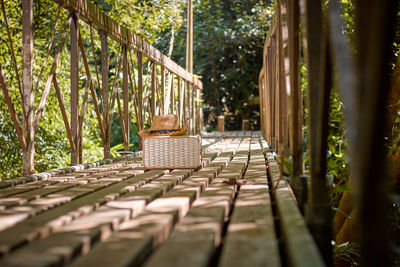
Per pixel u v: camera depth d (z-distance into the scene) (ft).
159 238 5.33
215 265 5.28
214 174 11.59
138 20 30.37
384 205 3.70
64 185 9.31
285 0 10.52
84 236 4.94
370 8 3.78
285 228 5.57
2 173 21.86
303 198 8.22
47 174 10.79
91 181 10.34
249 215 6.34
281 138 15.42
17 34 23.35
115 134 52.37
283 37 10.48
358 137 3.87
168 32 54.65
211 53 59.88
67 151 27.02
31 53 10.96
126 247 4.55
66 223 5.76
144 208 7.20
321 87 5.89
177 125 13.89
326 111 5.98
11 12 23.75
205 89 61.67
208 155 16.85
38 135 24.62
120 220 5.95
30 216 6.08
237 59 60.90
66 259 4.30
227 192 8.48
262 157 16.65
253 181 10.18
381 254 3.72
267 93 24.90
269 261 4.17
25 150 11.02
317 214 6.14
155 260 4.15
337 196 12.61
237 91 61.00
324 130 6.05
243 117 61.41
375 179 3.67
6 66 22.56
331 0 5.99
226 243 4.85
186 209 7.22
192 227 5.50
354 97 4.05
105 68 16.11
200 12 57.11
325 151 6.15
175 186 9.71
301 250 4.45
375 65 3.46
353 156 4.18
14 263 3.97
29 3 10.80
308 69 6.48
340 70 4.45
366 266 3.76
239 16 56.95
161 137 12.97
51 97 25.07
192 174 12.13
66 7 12.88
